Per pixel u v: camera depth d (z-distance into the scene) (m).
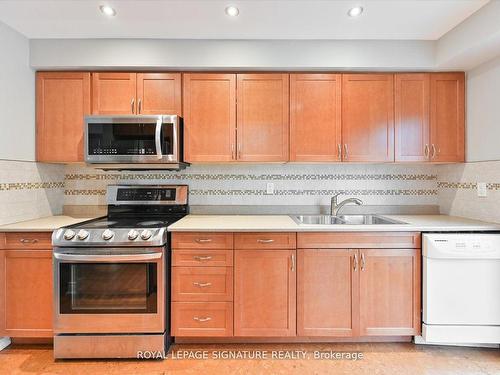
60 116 2.46
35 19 2.12
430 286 2.13
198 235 2.18
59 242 2.08
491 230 2.17
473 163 2.44
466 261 2.11
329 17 2.09
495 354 2.15
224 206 2.82
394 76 2.48
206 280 2.18
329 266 2.18
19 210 2.34
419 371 1.97
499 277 2.11
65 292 2.10
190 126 2.46
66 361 2.09
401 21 2.14
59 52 2.38
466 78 2.49
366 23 2.17
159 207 2.75
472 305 2.12
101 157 2.37
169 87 2.45
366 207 2.84
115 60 2.38
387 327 2.19
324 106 2.47
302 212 2.84
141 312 2.11
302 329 2.18
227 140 2.47
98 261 2.08
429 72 2.50
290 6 1.98
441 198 2.81
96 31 2.28
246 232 2.18
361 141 2.48
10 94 2.23
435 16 2.08
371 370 1.98
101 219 2.56
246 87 2.47
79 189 2.81
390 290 2.18
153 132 2.36
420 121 2.49
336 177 2.84
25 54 2.36
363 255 2.17
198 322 2.18
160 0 1.92
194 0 1.92
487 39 1.96
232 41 2.39
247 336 2.20
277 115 2.47
